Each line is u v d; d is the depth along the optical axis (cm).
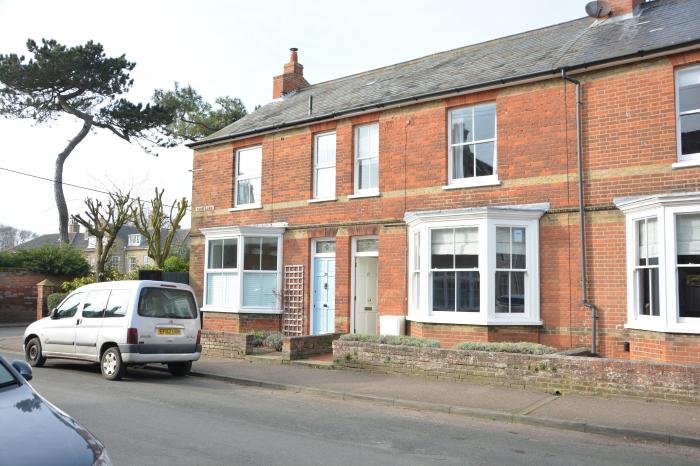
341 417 847
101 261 2450
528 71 1341
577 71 1268
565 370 976
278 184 1756
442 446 694
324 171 1686
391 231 1510
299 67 2233
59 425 409
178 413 840
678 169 1146
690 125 1154
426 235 1370
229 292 1756
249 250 1741
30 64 2795
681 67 1170
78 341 1220
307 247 1670
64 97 2972
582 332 1229
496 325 1268
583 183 1252
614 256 1204
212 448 656
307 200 1678
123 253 6084
